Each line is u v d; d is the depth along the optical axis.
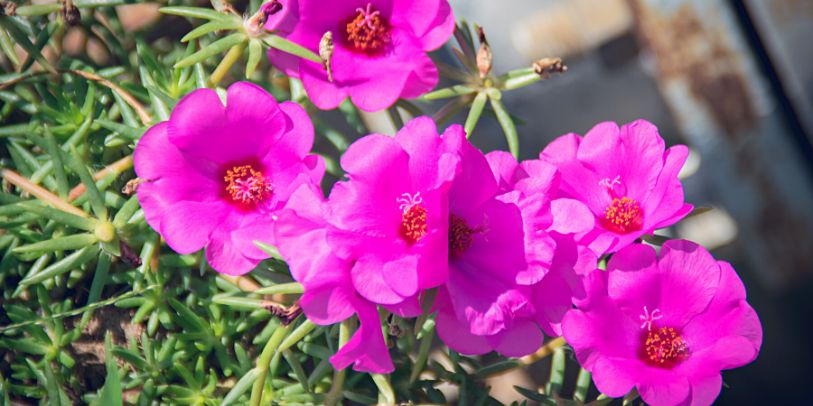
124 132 0.32
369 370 0.29
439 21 0.32
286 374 0.34
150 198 0.31
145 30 0.36
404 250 0.29
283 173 0.31
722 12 0.42
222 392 0.33
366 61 0.33
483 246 0.30
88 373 0.34
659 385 0.31
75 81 0.34
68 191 0.32
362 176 0.29
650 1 0.42
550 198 0.31
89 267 0.34
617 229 0.32
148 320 0.34
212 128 0.31
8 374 0.34
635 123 0.32
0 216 0.33
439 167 0.29
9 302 0.34
